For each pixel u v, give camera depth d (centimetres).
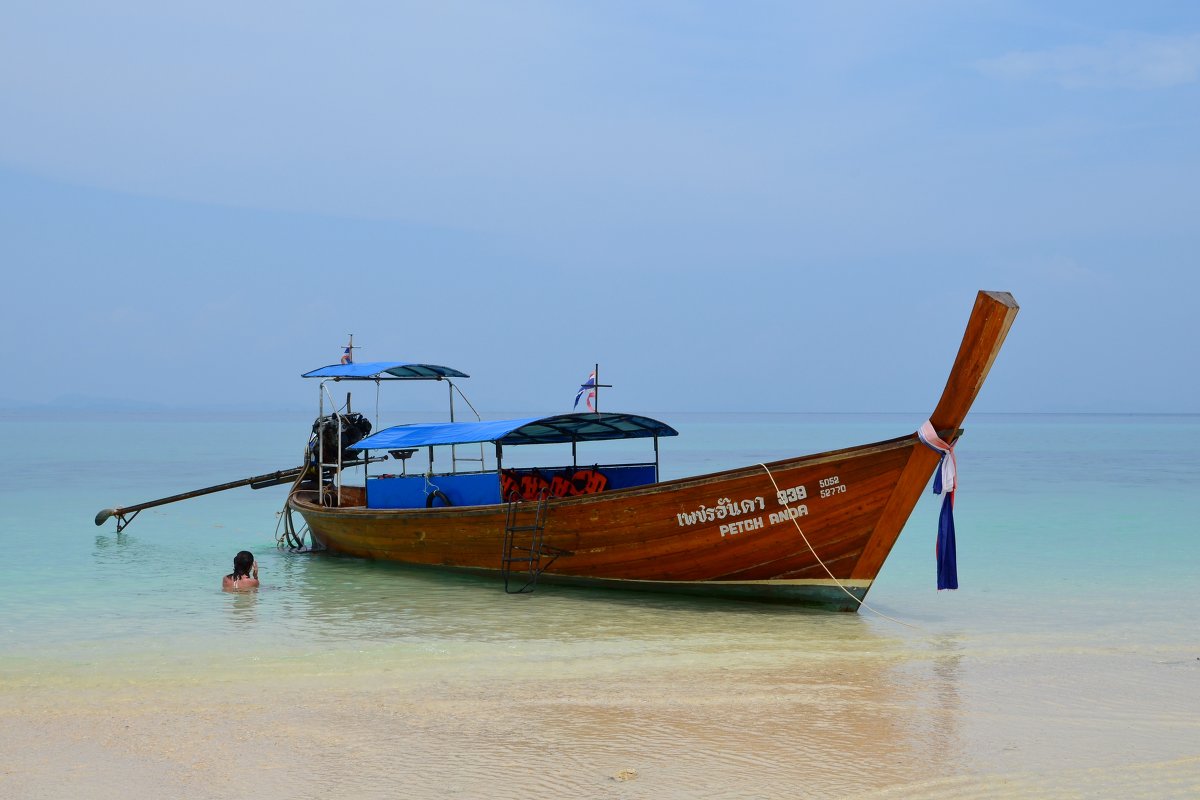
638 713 872
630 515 1419
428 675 1008
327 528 1930
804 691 945
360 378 1997
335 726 834
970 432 12900
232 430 12244
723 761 745
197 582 1631
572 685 968
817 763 740
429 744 786
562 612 1359
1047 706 895
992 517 2503
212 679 990
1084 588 1531
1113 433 12112
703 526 1367
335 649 1127
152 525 2502
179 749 775
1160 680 989
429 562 1720
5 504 2891
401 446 1744
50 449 6519
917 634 1213
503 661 1070
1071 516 2517
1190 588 1527
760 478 1313
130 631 1230
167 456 5647
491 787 691
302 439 8556
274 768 731
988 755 759
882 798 670
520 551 1547
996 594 1488
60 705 895
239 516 2734
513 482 1700
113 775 719
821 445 7762
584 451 6469
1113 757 755
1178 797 674
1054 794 678
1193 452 6456
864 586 1318
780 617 1325
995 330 1156
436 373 2141
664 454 6225
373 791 685
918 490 1251
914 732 818
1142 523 2362
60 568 1786
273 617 1327
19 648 1130
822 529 1305
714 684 972
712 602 1427
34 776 717
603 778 708
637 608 1391
